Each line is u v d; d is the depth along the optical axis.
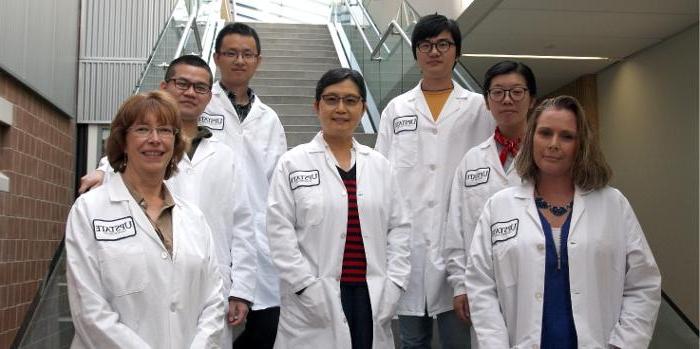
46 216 6.74
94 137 7.89
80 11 7.88
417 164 3.49
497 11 6.68
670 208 7.38
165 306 2.19
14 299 5.84
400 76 6.48
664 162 7.50
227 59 3.80
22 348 2.82
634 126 8.19
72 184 7.61
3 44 5.51
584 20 6.90
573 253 2.41
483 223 2.66
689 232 6.98
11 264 5.79
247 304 3.10
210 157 3.11
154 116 2.31
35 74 6.31
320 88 3.08
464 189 3.20
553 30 7.28
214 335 2.30
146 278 2.19
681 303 7.12
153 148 2.30
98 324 2.07
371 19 8.91
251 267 3.13
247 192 3.60
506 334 2.47
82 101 7.80
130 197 2.28
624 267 2.47
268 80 9.30
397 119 3.60
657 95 7.66
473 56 8.43
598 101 9.13
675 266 7.27
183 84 3.12
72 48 7.61
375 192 2.98
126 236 2.21
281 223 2.87
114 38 7.93
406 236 3.04
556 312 2.39
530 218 2.52
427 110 3.57
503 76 3.21
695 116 6.91
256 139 3.79
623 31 7.24
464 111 3.56
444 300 3.30
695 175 6.89
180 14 6.91
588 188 2.52
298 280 2.76
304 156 2.99
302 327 2.79
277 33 11.87
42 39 6.53
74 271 2.15
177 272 2.24
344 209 2.89
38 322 2.97
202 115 3.69
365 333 2.81
